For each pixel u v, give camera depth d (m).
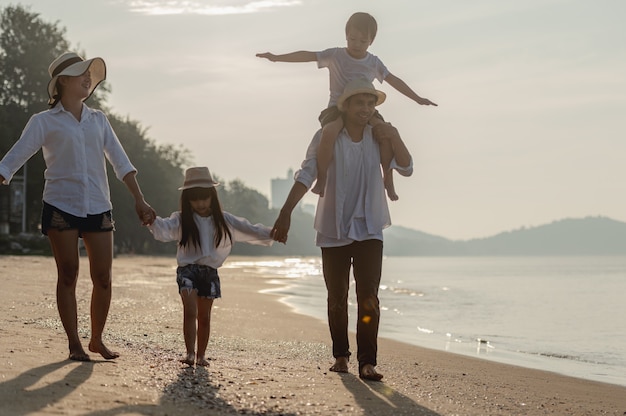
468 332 14.73
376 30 7.24
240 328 11.60
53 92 6.23
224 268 51.09
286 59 7.17
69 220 6.08
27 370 5.33
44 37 61.38
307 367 7.29
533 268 82.88
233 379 5.98
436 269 77.38
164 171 80.50
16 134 57.75
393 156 7.03
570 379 8.77
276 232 6.79
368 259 6.90
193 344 6.49
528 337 14.19
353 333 12.65
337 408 5.24
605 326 16.56
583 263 121.56
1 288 13.82
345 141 6.94
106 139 6.34
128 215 71.69
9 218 50.16
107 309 6.34
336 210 6.90
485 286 36.16
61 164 6.09
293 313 15.77
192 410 4.68
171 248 92.94
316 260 106.06
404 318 17.61
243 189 148.50
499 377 8.34
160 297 15.60
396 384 6.73
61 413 4.24
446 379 7.60
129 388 5.11
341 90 7.22
